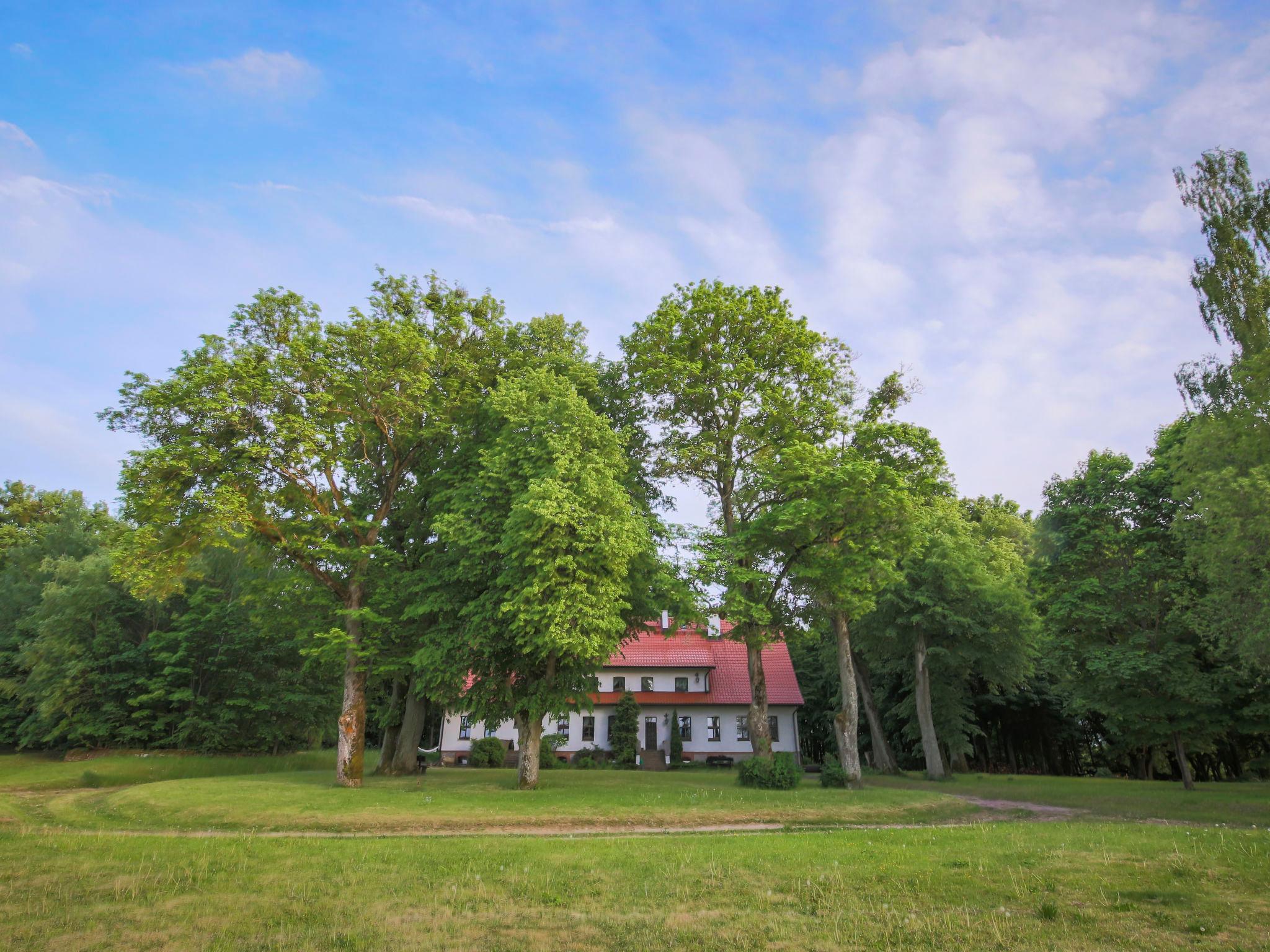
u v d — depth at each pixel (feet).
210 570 130.93
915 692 132.36
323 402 76.89
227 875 34.04
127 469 71.20
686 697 163.02
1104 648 92.89
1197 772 145.07
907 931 24.97
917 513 90.27
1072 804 77.71
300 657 130.72
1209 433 76.95
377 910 28.19
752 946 23.95
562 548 69.05
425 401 84.53
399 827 57.36
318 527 84.23
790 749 160.56
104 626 127.95
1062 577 103.40
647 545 74.95
